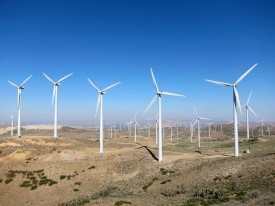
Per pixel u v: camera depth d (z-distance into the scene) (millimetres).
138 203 39312
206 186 46438
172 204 36156
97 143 110188
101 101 88750
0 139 98562
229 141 153875
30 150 83875
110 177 67000
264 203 29703
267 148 90812
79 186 62844
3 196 59188
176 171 65438
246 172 48531
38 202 56812
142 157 81688
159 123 76188
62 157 81875
